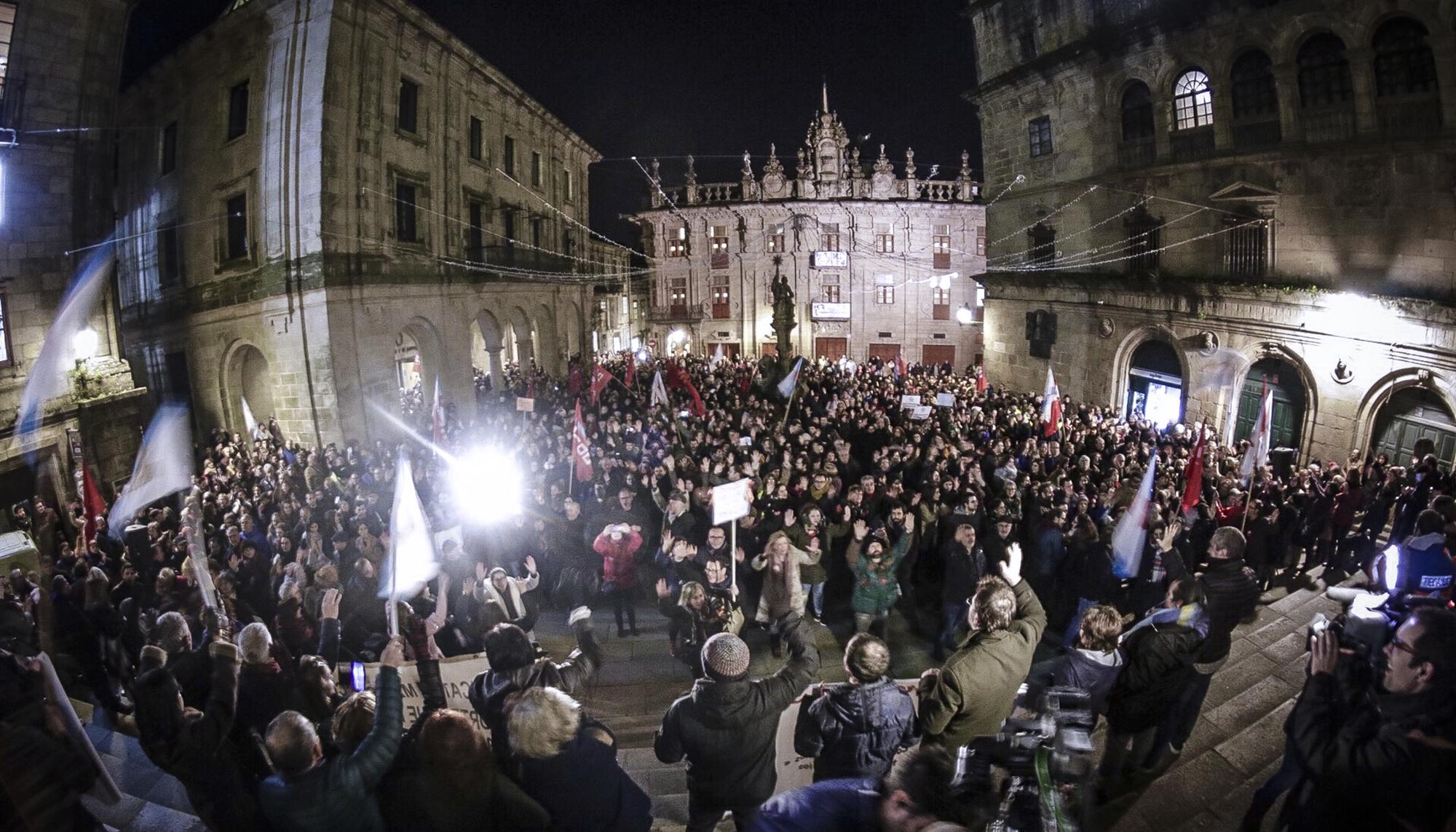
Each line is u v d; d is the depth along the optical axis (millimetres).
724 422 16953
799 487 11555
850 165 48844
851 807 3199
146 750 4023
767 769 4289
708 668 4059
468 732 3447
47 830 3984
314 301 19578
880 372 33719
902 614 10266
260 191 20156
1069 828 3119
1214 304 18688
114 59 16000
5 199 14430
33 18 14461
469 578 8359
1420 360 14492
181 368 23406
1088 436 15188
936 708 4305
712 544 8258
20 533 11102
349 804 3314
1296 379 17375
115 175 24453
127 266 24438
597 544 9633
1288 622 8633
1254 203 17594
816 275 48406
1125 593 9164
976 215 46906
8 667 4191
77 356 15727
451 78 25203
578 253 37500
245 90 20656
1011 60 25578
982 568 8555
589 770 3543
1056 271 24531
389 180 21906
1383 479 10867
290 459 16438
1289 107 16750
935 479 11125
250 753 4957
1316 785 3424
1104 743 5887
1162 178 20312
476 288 26641
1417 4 13984
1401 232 15016
